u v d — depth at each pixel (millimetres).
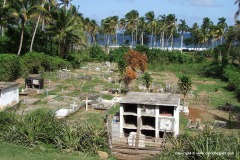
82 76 59625
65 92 46750
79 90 48688
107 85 53781
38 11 62000
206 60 92625
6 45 68000
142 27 120562
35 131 22250
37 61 60750
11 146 21312
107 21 117500
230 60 86750
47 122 23375
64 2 87312
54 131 22672
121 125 28516
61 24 74688
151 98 29266
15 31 70312
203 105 44031
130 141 24797
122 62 51656
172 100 28672
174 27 120250
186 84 41438
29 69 59094
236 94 51250
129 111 29000
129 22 115062
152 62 85688
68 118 33062
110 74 65875
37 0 62750
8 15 60562
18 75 55531
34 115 24141
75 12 89250
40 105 38375
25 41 71688
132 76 51125
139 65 65438
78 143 21859
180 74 76625
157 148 23203
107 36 139250
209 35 121188
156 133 27938
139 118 28016
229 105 42625
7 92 36188
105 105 38688
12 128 22672
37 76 51531
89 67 76188
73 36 77125
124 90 49031
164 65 84000
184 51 140750
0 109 33844
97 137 22234
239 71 72312
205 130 22750
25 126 22703
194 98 47812
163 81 63875
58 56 76500
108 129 23531
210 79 71375
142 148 23203
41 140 22344
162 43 122312
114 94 47219
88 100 41438
